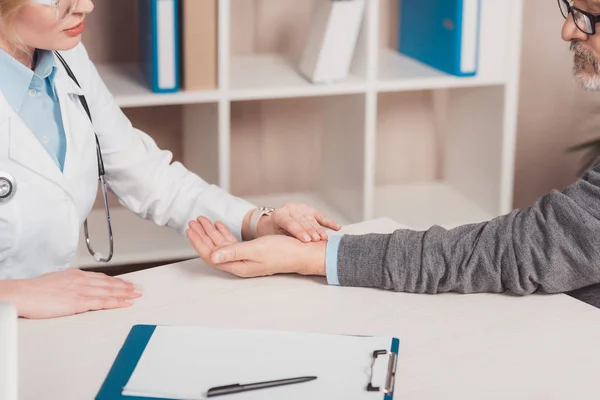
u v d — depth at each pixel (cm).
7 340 93
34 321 139
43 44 153
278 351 129
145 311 144
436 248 153
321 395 117
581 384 122
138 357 127
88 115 171
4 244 161
